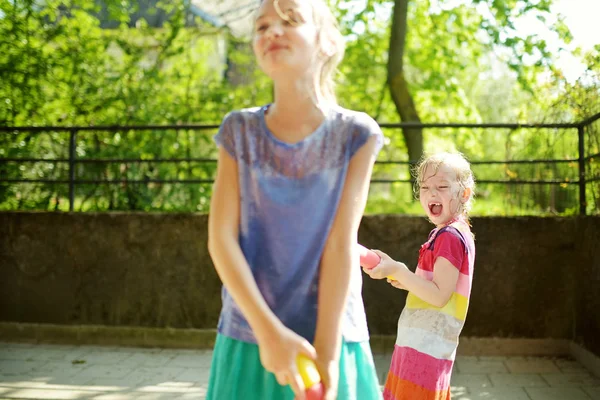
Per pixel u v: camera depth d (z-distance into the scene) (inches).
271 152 54.6
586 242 199.3
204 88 333.7
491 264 215.2
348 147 54.8
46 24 321.7
